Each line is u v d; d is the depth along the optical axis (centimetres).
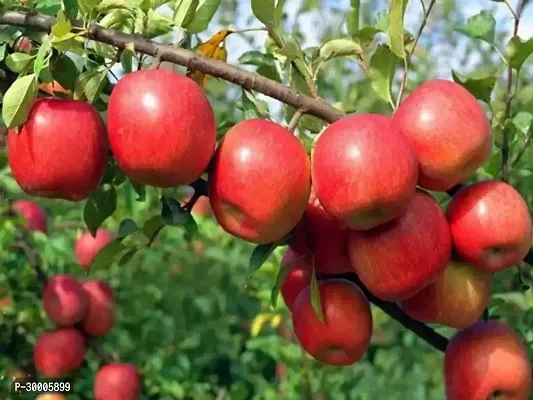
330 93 129
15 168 53
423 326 66
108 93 62
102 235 108
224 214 51
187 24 56
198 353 158
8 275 105
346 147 49
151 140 48
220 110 116
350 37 67
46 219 114
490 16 68
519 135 70
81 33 52
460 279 57
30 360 106
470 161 52
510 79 65
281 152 50
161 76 49
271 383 147
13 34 61
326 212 54
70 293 97
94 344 101
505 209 54
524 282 76
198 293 162
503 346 61
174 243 142
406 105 52
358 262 54
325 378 125
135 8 54
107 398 99
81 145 52
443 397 148
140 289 146
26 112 51
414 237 52
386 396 144
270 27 59
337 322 58
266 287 128
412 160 50
